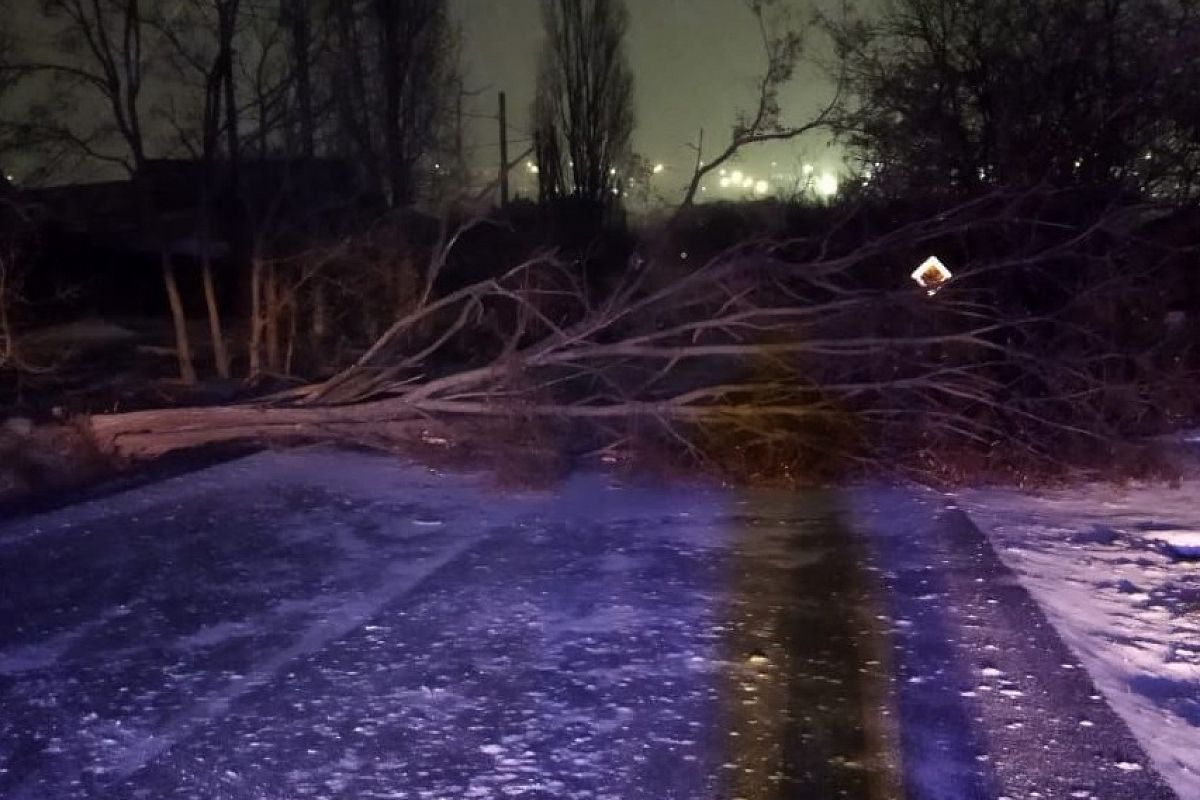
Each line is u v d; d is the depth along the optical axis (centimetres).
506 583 821
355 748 546
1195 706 622
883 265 1439
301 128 2062
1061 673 642
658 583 822
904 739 555
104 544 937
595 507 1088
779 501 1125
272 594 796
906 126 1742
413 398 1305
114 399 1781
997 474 1211
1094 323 1298
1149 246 1416
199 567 867
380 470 1256
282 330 2136
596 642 692
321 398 1414
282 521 1018
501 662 659
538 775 517
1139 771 524
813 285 1306
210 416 1338
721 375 1337
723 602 774
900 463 1217
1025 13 1745
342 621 736
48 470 1198
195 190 2161
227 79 1967
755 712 586
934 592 799
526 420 1221
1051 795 502
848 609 759
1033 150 1577
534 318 1425
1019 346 1307
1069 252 1274
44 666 661
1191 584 838
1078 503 1131
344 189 2134
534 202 3014
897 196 1562
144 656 675
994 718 581
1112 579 849
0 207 1823
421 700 603
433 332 1900
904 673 641
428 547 929
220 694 614
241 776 519
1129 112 1641
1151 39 1667
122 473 1255
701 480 1210
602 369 1276
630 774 518
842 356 1239
